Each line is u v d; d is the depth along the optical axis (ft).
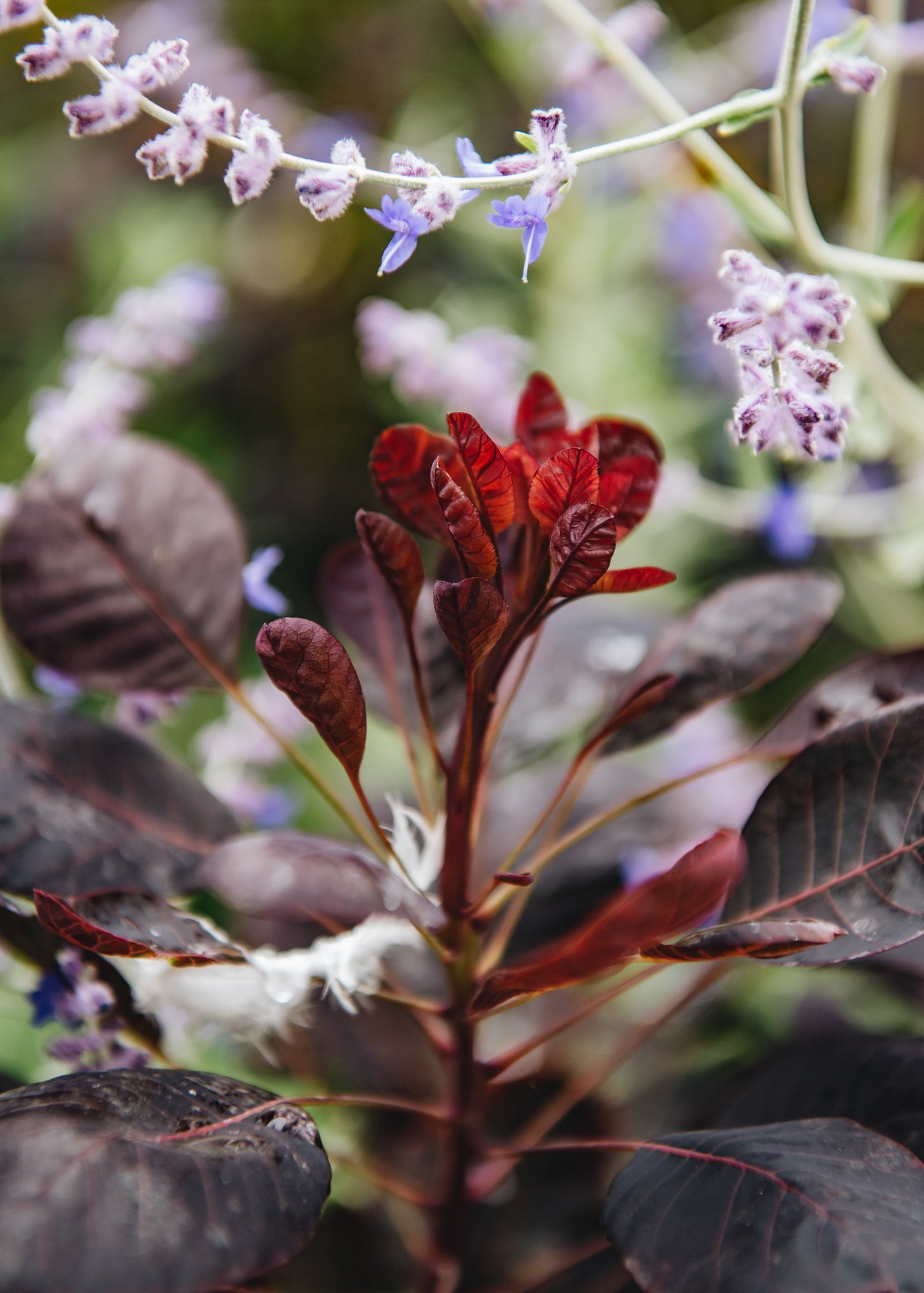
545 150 1.26
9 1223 1.11
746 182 1.60
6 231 3.22
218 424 3.15
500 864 1.52
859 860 1.25
